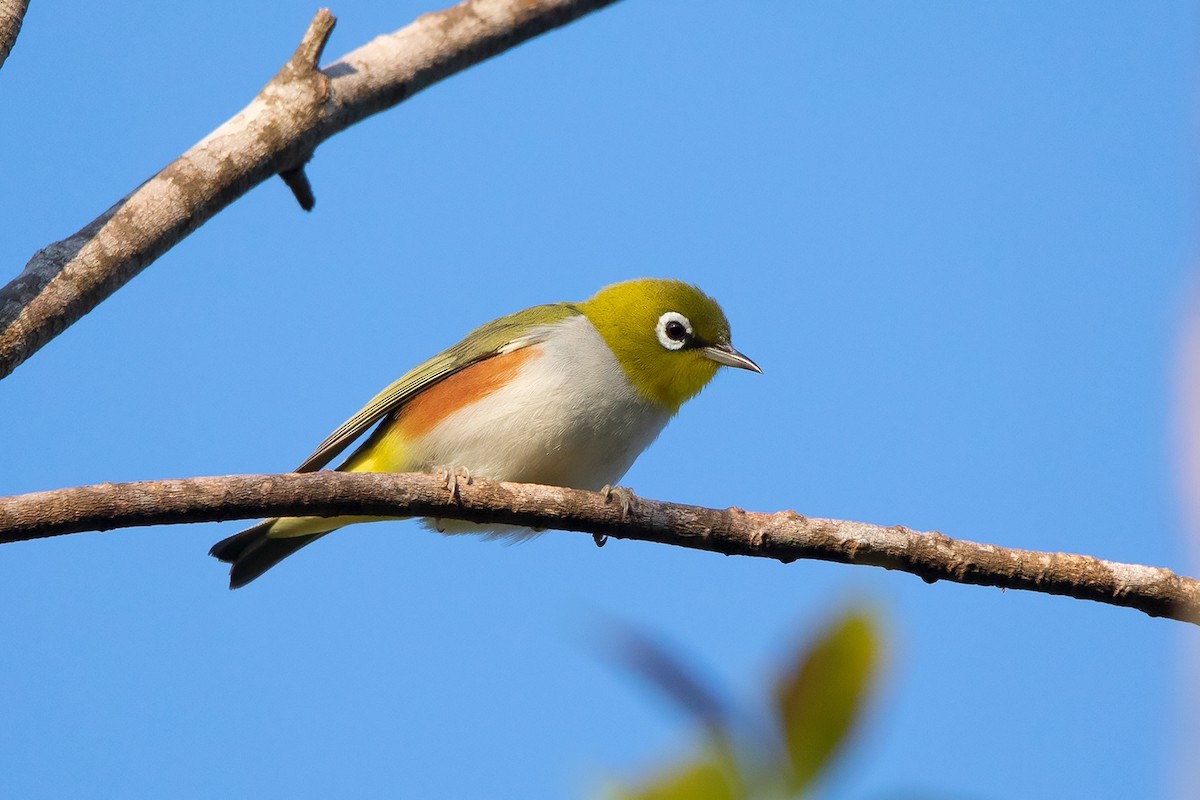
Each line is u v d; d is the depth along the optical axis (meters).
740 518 11.02
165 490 9.76
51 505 9.41
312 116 12.81
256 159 12.48
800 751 4.69
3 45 11.49
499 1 14.05
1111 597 10.41
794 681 4.78
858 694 4.74
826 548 10.84
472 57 13.95
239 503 10.02
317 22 12.95
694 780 4.66
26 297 11.05
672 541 11.14
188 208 11.99
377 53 13.48
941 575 10.71
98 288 11.37
